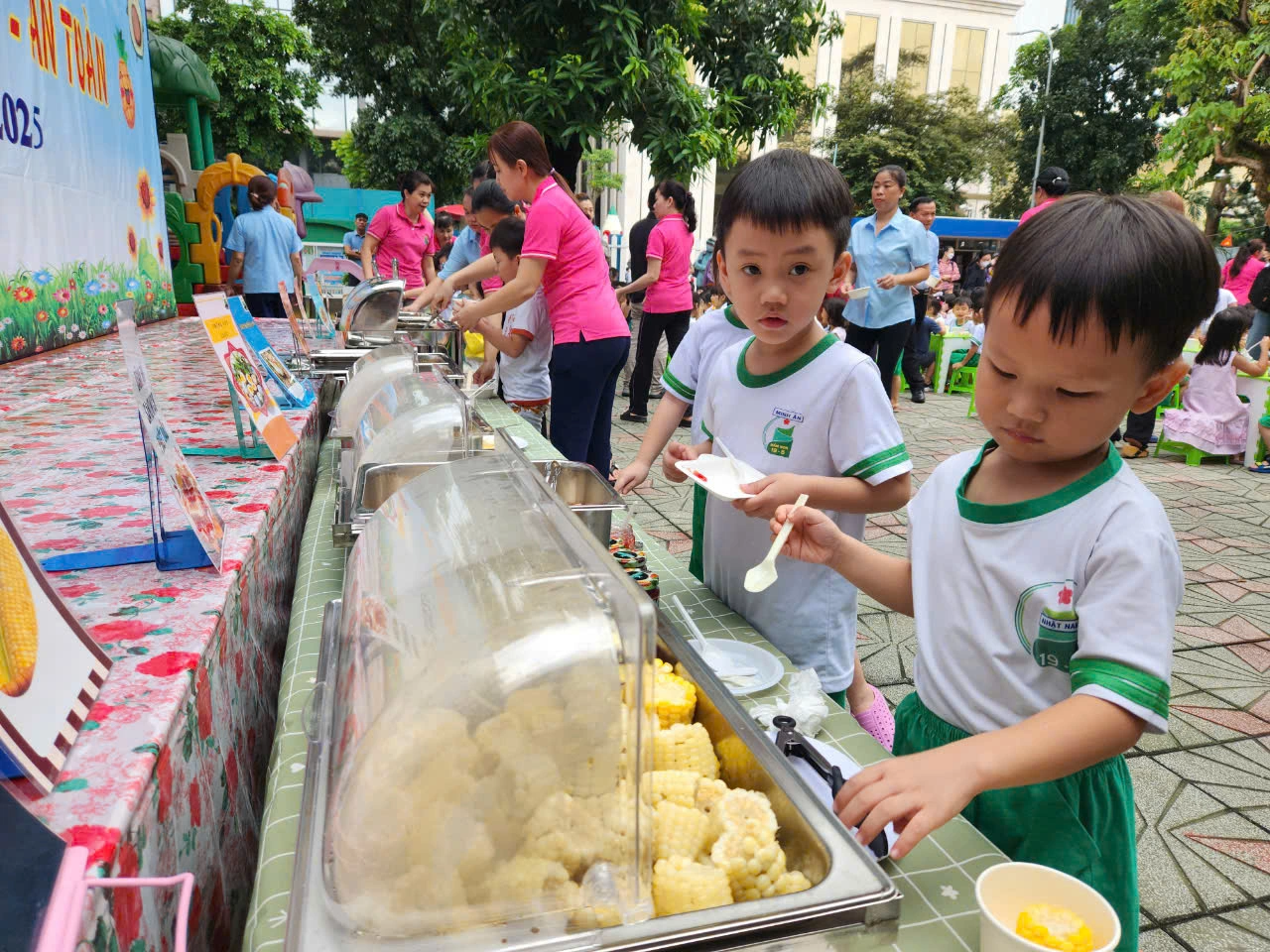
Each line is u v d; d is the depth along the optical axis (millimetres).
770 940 731
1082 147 28141
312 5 14125
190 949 852
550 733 713
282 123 19047
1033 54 29156
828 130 30969
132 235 4879
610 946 691
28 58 3549
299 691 1167
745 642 1487
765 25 8047
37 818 574
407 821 703
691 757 1005
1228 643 3355
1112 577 1007
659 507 4859
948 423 7777
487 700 713
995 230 19594
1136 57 26078
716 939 714
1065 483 1104
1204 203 21359
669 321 6809
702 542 2201
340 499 1840
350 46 14812
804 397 1735
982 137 30000
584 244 3703
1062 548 1072
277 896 781
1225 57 14023
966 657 1188
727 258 1569
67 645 805
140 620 1016
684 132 7141
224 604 1094
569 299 3721
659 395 8367
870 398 1683
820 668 1799
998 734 937
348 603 1116
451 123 16062
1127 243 855
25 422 2271
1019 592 1108
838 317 6348
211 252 7520
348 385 2492
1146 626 969
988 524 1153
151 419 1133
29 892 530
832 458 1749
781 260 1479
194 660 910
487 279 5457
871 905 756
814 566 1747
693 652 1232
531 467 1197
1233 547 4512
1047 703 1112
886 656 3193
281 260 6797
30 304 3564
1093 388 907
